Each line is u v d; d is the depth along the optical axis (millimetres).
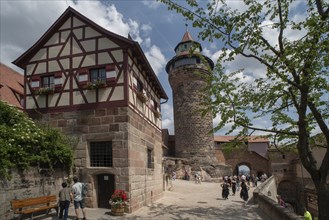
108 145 12734
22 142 10023
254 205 15188
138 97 14320
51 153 11172
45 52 14297
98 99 12992
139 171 13586
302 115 8297
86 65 13453
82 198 9875
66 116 13297
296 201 34688
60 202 9430
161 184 18641
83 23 13898
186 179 34812
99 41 13469
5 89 18766
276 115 10102
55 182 11359
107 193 12547
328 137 8133
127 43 12938
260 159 46125
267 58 8734
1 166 8680
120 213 11148
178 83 40312
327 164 8180
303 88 7945
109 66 12984
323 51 7367
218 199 18234
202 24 8664
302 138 8531
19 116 11391
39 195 10359
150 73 16125
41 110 13758
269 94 9383
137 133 13750
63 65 13852
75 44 13836
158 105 19516
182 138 39219
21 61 14539
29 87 14250
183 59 39406
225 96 9422
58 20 14062
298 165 33438
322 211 8117
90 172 12500
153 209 13250
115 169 12203
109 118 12672
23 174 9648
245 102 9484
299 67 7785
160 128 19562
